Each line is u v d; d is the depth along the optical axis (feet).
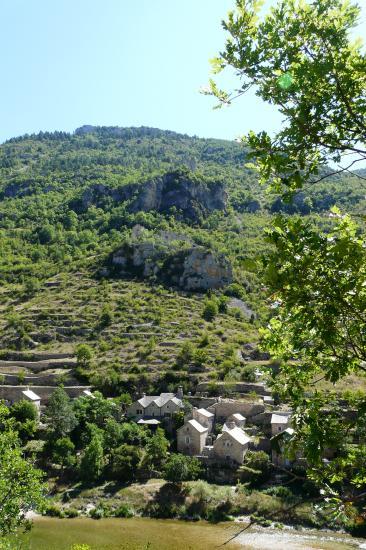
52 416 246.06
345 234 32.68
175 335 363.56
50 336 369.71
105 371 317.83
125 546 171.42
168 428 266.98
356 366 32.53
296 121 29.84
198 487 209.56
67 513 199.82
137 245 494.18
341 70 28.60
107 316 389.39
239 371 308.60
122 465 229.45
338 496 31.22
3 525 75.61
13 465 78.33
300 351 36.22
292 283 28.30
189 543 174.40
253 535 179.32
